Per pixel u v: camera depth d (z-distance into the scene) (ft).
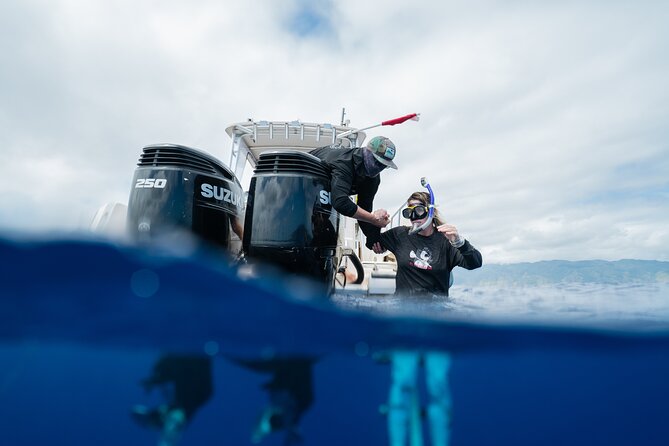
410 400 9.48
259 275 7.41
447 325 7.52
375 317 7.27
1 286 5.53
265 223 8.55
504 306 9.78
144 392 8.92
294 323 6.91
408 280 10.69
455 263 11.13
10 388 8.87
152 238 6.45
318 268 8.91
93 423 10.09
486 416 12.91
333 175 9.89
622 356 9.50
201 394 8.59
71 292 5.73
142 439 9.75
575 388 11.62
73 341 7.06
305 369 8.80
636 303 10.74
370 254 20.61
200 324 6.50
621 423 13.32
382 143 10.37
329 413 10.17
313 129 19.11
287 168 8.93
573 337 8.25
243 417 9.41
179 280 5.94
